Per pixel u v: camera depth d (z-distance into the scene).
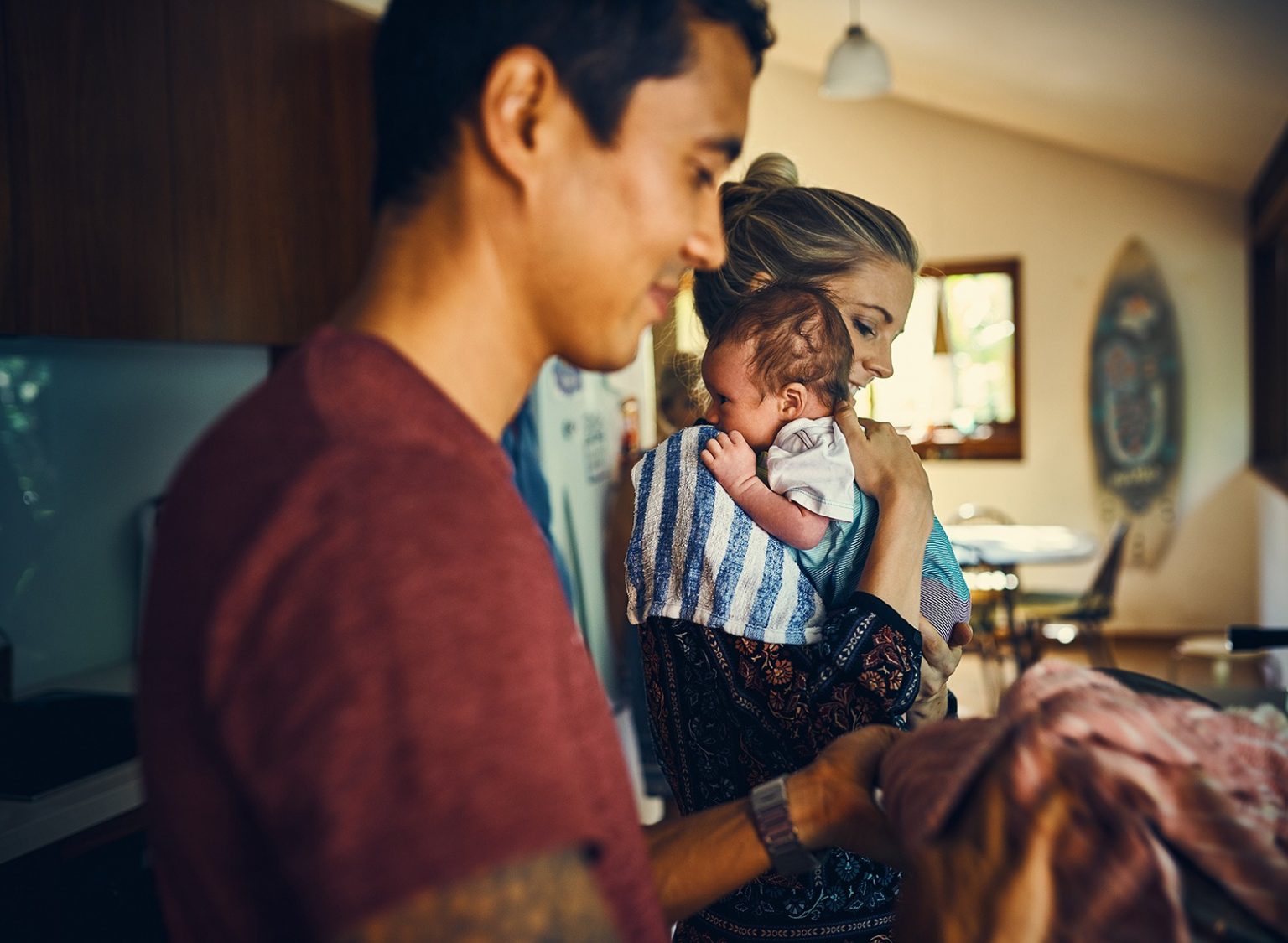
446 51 0.54
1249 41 4.16
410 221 0.56
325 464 0.45
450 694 0.41
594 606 2.99
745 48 0.58
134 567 2.58
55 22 1.97
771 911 0.96
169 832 0.49
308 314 2.62
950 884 0.57
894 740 0.78
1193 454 6.96
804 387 1.11
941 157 7.25
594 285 0.56
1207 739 0.58
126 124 2.11
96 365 2.47
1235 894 0.53
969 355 7.28
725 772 1.00
